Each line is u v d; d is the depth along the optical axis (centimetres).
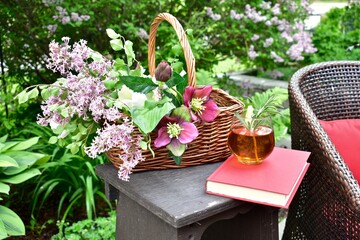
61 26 250
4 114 275
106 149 100
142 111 97
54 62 104
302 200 129
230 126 115
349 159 133
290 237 136
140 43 262
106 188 121
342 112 147
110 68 109
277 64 354
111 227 175
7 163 148
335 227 112
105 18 259
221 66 392
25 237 192
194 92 106
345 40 406
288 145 253
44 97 105
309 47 312
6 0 257
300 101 125
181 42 109
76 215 210
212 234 134
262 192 96
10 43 275
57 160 210
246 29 289
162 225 102
